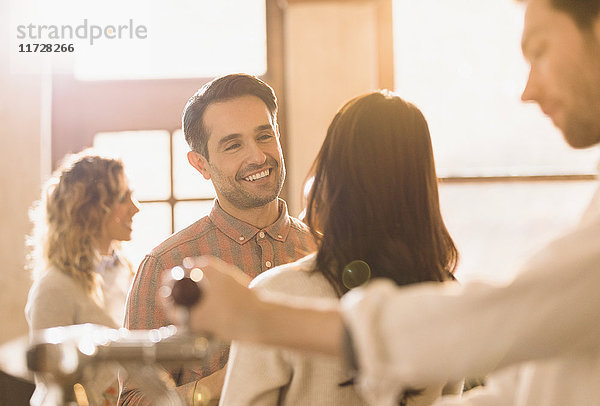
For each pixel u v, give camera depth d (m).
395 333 0.75
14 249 3.49
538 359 0.78
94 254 2.70
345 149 1.26
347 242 1.24
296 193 3.50
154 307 1.96
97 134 3.68
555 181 3.74
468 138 3.77
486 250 3.76
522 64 3.74
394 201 1.26
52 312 2.58
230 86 2.04
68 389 0.89
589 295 0.75
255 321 0.79
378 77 3.68
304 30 3.52
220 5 3.69
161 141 3.69
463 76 3.76
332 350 0.78
